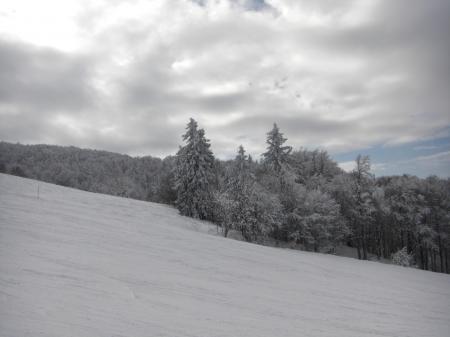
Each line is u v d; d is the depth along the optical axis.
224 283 13.33
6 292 7.99
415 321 11.56
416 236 55.28
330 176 65.69
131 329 7.13
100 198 40.12
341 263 26.98
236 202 38.53
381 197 52.56
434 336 10.09
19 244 13.12
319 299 13.14
